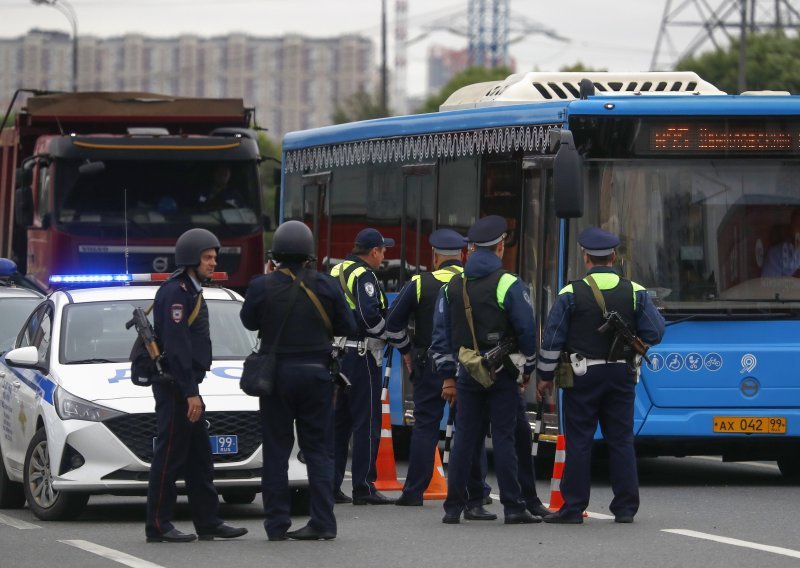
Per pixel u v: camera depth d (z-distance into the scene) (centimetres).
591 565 2419
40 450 3094
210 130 6206
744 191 3575
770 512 3098
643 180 3547
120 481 2953
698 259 3553
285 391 2664
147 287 3481
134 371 2708
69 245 5712
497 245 2909
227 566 2447
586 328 2881
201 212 5812
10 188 6400
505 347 2866
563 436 3047
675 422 3525
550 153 3594
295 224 2695
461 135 3938
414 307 3216
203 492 2755
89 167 5753
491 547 2623
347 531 2852
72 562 2505
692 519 2983
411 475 3253
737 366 3544
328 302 2683
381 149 4312
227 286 5809
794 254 3581
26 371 3309
